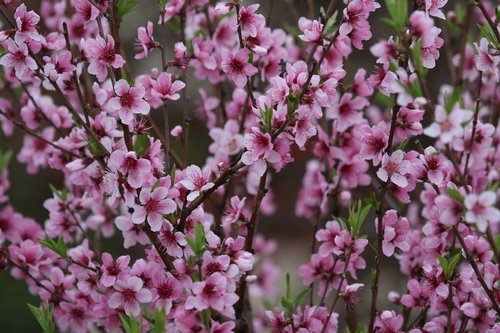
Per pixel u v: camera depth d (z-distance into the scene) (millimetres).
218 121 1604
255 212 1368
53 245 1386
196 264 1306
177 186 1341
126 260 1339
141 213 1307
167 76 1367
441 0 1314
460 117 1204
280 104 1305
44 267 1493
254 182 1562
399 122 1321
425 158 1315
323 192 1535
